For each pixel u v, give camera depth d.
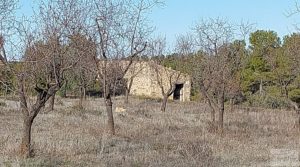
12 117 25.84
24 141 14.24
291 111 38.91
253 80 48.16
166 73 47.12
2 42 13.85
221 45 23.48
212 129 23.92
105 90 20.97
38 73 14.23
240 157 15.52
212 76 23.53
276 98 44.78
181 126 25.67
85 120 25.55
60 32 14.05
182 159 14.75
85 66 21.17
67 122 24.03
